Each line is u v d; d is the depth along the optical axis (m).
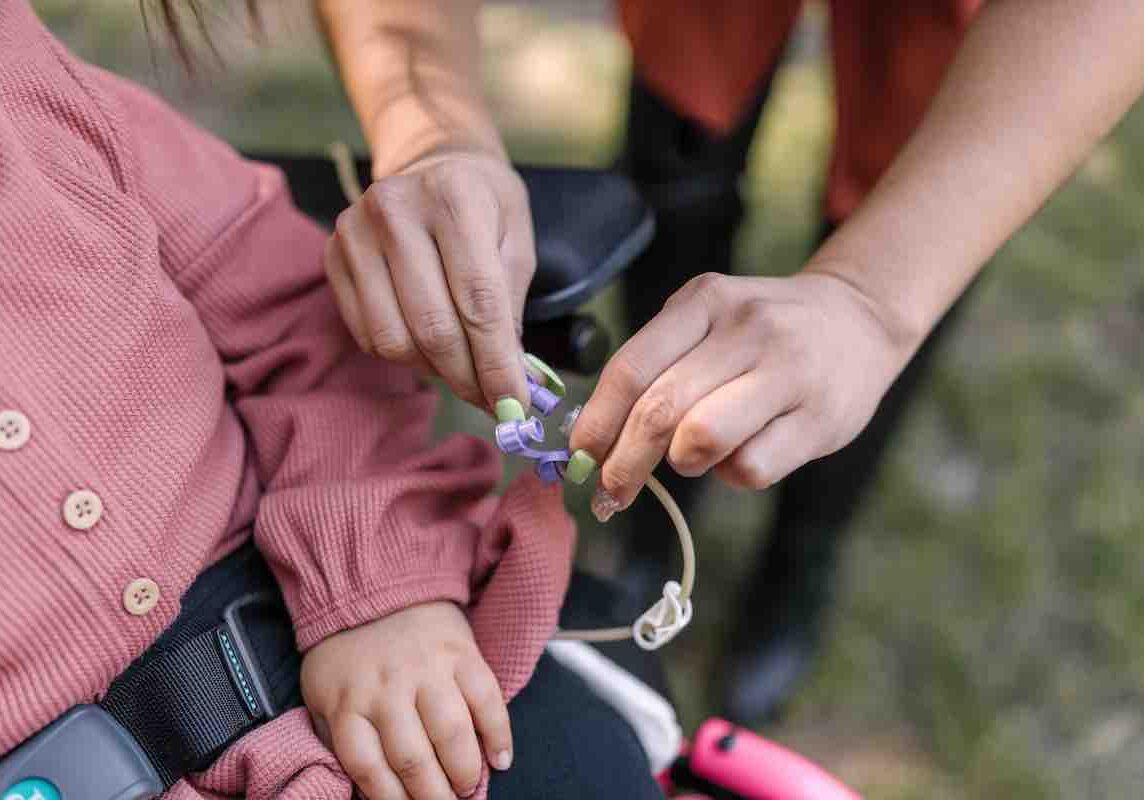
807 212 2.05
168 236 0.82
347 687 0.73
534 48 2.39
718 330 0.71
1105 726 1.49
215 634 0.75
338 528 0.76
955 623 1.58
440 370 0.74
